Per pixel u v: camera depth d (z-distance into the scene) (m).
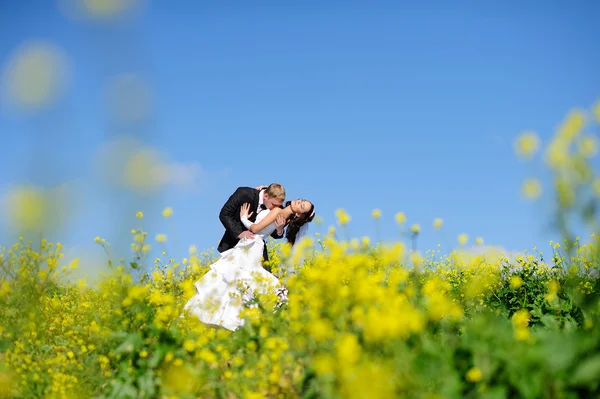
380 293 3.16
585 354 2.55
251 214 5.92
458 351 2.84
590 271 5.36
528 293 5.95
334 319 3.37
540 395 2.51
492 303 5.90
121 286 3.80
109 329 4.01
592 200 2.41
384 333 2.77
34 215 2.05
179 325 4.29
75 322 5.02
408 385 2.65
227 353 3.71
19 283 4.15
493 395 2.49
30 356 4.18
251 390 3.33
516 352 2.63
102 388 3.77
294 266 5.51
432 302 3.39
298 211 5.79
